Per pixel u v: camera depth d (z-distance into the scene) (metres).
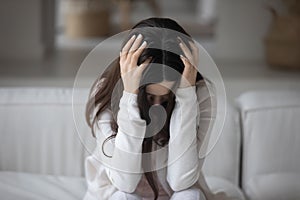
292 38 4.29
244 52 5.03
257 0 4.95
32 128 2.06
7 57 4.71
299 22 4.28
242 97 2.26
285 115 2.11
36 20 4.69
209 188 1.85
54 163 2.06
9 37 4.70
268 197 1.99
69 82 3.90
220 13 4.99
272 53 4.46
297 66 4.37
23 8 4.66
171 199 1.56
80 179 2.00
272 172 2.10
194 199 1.52
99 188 1.61
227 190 1.93
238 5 4.97
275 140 2.10
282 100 2.15
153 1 6.93
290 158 2.10
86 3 6.51
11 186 1.84
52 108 2.06
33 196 1.79
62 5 7.13
